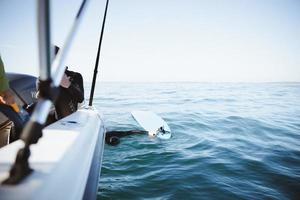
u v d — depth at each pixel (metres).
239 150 4.93
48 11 0.62
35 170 0.91
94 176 1.39
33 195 0.73
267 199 3.04
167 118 8.64
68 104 2.79
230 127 7.26
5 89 1.91
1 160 0.97
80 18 0.83
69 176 1.00
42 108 0.68
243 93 24.75
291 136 6.34
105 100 15.89
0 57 1.86
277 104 14.45
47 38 0.63
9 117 1.66
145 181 3.46
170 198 2.99
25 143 0.73
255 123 7.98
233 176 3.66
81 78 3.04
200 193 3.13
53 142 1.29
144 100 16.02
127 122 7.90
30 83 2.83
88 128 1.90
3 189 0.73
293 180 3.57
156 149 4.95
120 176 3.64
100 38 3.44
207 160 4.31
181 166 4.03
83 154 1.34
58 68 0.73
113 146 5.11
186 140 5.68
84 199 1.05
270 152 4.84
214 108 11.77
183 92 25.73
